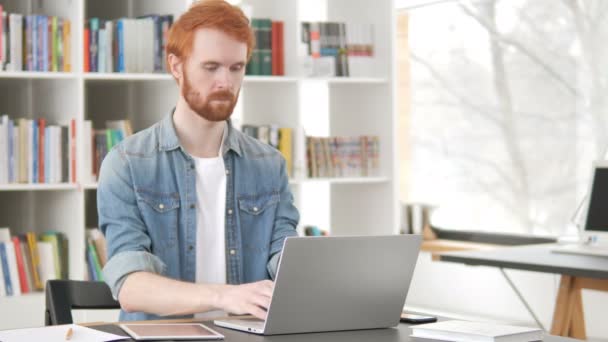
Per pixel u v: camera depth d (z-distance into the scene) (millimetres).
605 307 5379
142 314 2418
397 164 5027
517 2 6051
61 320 2479
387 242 2037
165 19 4430
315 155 4914
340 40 4957
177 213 2482
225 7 2355
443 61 6551
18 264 4172
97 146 4293
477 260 4457
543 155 5922
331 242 1958
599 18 5574
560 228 5828
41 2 4520
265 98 4934
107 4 4836
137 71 4383
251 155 2627
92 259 4289
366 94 5133
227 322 2092
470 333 1899
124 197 2410
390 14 5020
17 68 4129
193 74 2357
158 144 2494
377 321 2096
